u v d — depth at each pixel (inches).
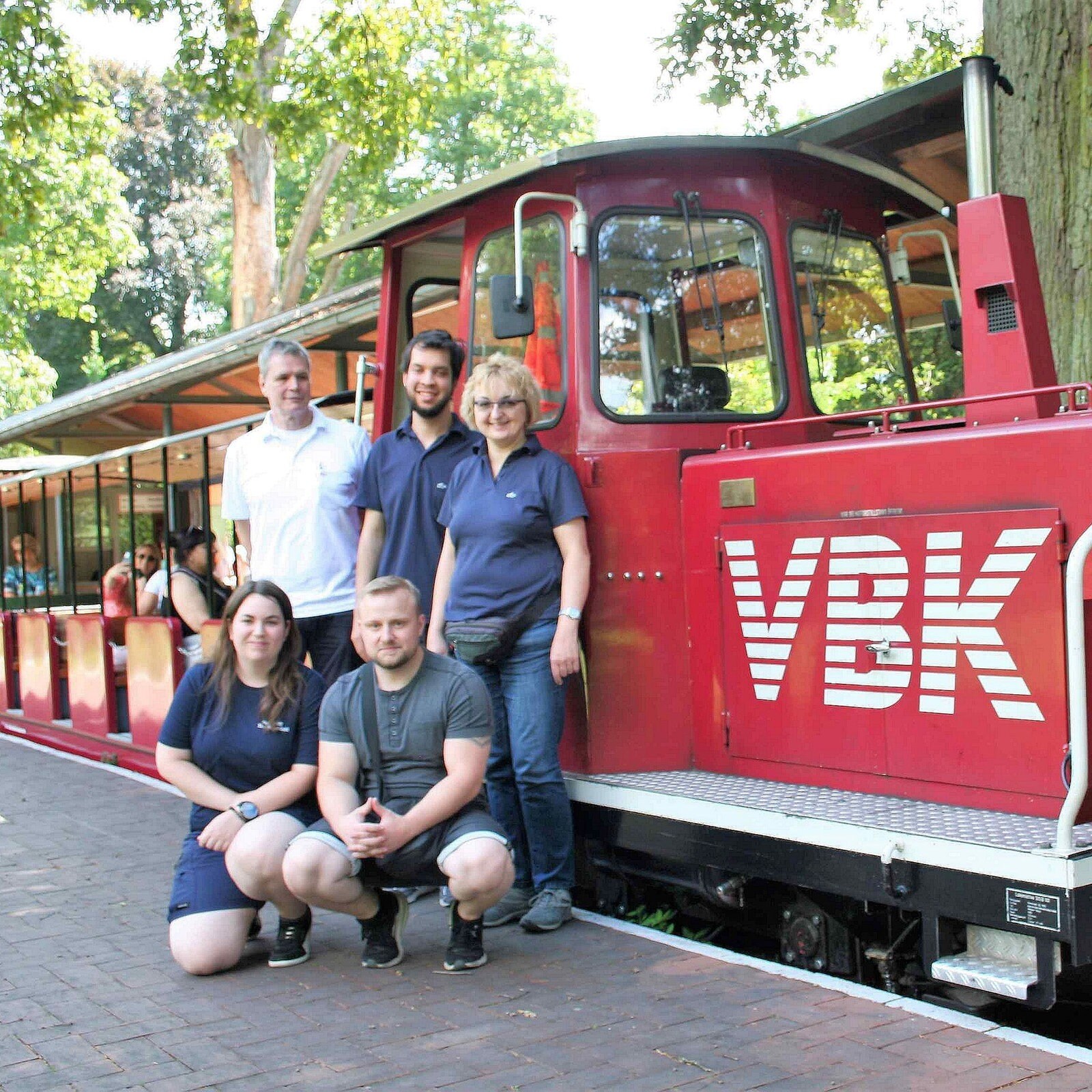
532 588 184.1
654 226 196.1
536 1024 148.2
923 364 252.5
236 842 169.2
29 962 179.2
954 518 155.6
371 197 1119.6
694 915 199.0
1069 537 145.6
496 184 197.9
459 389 215.6
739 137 193.3
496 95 1105.4
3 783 333.7
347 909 166.7
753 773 181.6
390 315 233.1
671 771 190.9
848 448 168.1
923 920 147.5
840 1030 142.8
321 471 213.3
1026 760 148.9
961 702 155.2
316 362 417.7
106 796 307.9
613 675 190.7
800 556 173.6
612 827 188.2
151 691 334.3
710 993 156.9
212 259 1418.6
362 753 169.0
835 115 253.3
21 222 961.5
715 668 186.7
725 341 198.2
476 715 167.5
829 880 155.6
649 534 191.0
